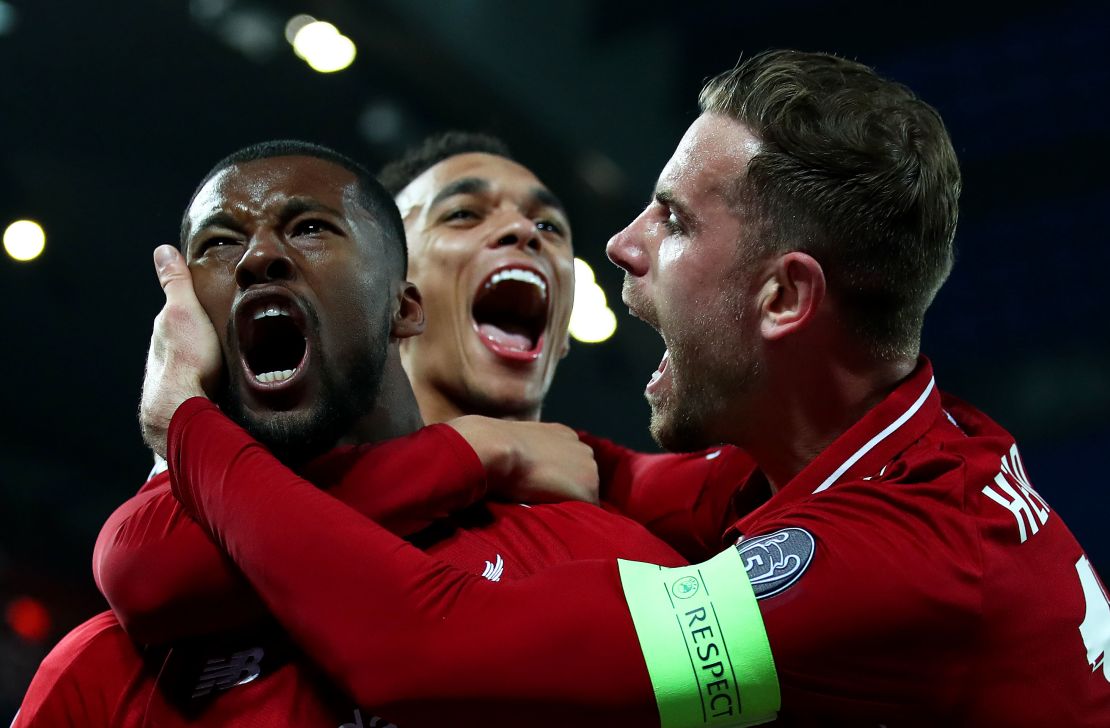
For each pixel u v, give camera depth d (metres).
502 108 5.82
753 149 1.49
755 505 1.70
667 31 7.53
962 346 7.79
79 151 5.30
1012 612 1.29
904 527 1.28
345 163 1.57
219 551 1.31
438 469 1.42
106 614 1.50
